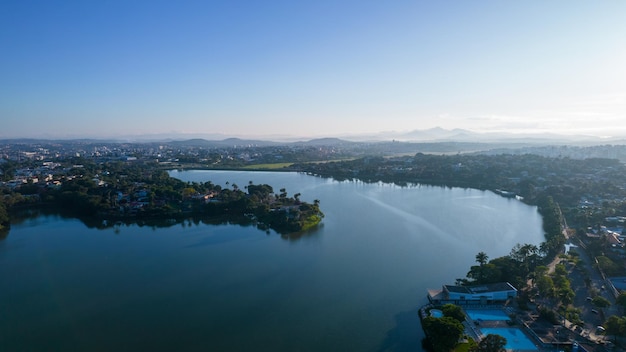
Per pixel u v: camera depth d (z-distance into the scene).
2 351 118.38
